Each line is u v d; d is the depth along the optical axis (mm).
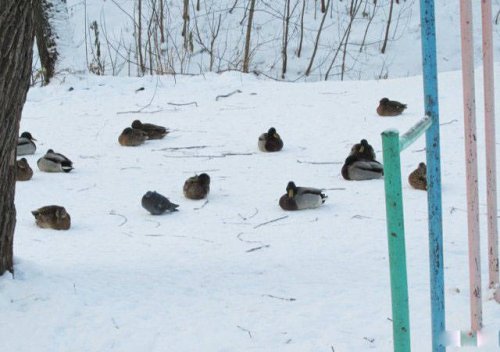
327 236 7926
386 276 6418
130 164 11422
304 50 24453
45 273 6223
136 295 5887
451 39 24656
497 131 12055
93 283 6094
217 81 16797
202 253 7301
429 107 4180
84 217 8914
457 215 8531
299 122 13672
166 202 8984
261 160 11508
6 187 5688
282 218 8727
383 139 3320
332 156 11641
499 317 5254
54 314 5430
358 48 24516
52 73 17984
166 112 14664
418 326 5258
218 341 5102
